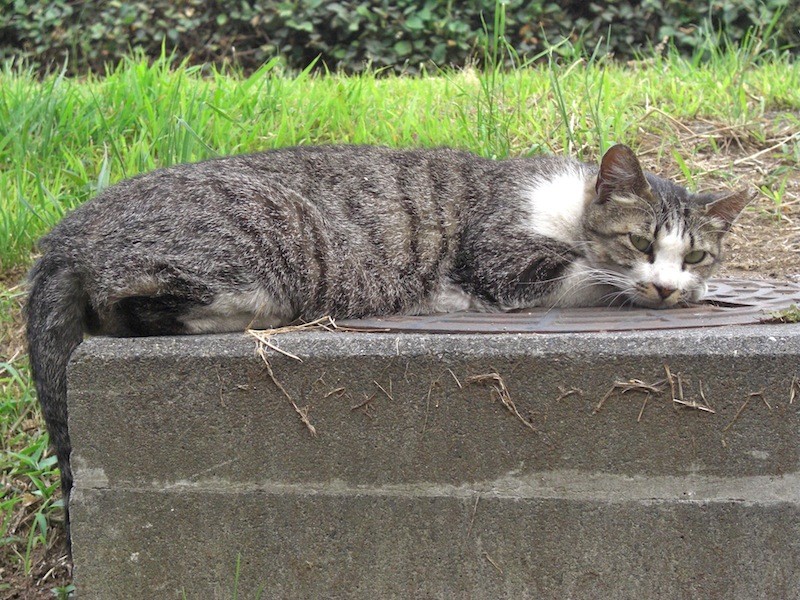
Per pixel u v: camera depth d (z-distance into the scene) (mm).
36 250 1888
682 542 1463
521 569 1477
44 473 1684
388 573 1485
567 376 1456
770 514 1455
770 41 3131
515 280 1636
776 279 1774
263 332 1512
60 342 1515
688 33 3420
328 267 1587
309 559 1486
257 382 1472
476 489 1475
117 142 2016
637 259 1624
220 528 1485
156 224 1529
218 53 3711
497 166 1708
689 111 2162
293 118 2115
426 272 1643
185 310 1530
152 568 1491
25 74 2529
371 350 1466
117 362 1469
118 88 2154
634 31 3547
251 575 1489
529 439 1466
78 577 1494
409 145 2049
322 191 1619
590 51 3516
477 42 3287
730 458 1455
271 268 1552
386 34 3602
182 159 1948
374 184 1643
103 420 1477
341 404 1472
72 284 1522
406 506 1479
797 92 2215
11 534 1657
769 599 1463
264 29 3695
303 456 1479
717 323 1505
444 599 1483
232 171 1589
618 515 1464
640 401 1454
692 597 1468
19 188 1912
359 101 2191
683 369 1447
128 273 1514
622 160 1630
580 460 1465
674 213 1624
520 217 1653
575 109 2113
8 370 1741
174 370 1470
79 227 1541
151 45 3713
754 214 1966
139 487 1483
